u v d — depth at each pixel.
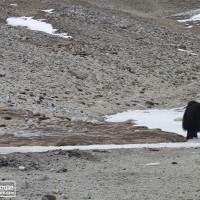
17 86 99.62
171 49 161.12
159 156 48.75
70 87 108.25
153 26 193.50
